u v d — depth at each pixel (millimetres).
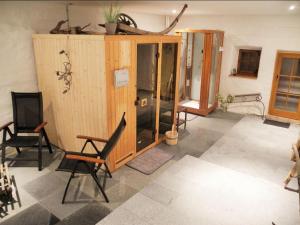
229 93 6516
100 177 3475
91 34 3309
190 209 2871
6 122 3904
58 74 3666
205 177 3523
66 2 3676
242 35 5973
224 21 6121
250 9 4328
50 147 4062
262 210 2879
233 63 6418
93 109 3418
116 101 3408
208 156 4164
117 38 3150
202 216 2766
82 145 3789
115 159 3627
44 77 3949
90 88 3338
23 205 2891
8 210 2809
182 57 6555
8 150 4051
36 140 3646
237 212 2838
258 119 6008
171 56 4414
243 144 4645
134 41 3443
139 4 3818
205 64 5707
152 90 4160
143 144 4312
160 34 3904
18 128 3832
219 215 2785
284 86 5844
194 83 6770
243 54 6402
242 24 5902
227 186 3316
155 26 6617
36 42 3830
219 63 6266
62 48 3465
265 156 4199
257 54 6199
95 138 3271
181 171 3674
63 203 2938
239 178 3508
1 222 2637
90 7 4609
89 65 3227
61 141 4145
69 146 4027
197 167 3795
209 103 6520
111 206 2908
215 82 6293
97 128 3482
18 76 3895
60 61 3570
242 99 6285
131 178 3480
